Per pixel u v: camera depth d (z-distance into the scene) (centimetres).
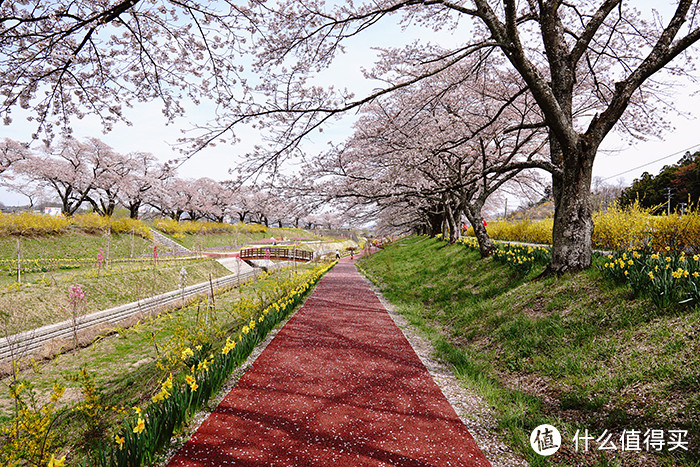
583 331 439
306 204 966
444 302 870
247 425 338
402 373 476
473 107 1066
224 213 5378
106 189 3022
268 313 706
